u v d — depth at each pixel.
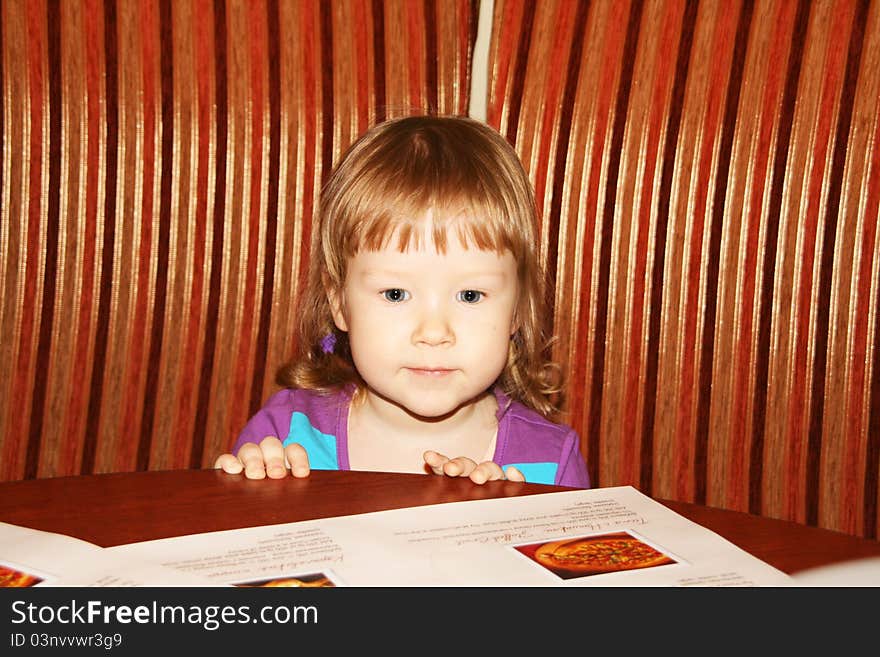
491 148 1.04
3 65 1.31
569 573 0.52
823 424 1.32
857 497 1.32
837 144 1.29
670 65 1.31
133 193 1.34
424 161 0.96
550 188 1.33
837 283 1.30
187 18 1.33
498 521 0.59
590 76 1.32
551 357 1.34
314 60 1.34
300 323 1.29
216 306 1.36
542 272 1.24
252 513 0.60
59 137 1.33
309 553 0.54
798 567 0.53
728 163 1.31
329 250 1.03
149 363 1.36
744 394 1.33
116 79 1.33
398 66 1.33
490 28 1.36
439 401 0.94
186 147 1.34
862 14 1.27
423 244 0.91
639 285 1.33
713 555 0.54
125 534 0.56
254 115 1.34
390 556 0.53
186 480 0.67
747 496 1.34
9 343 1.34
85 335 1.35
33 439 1.36
